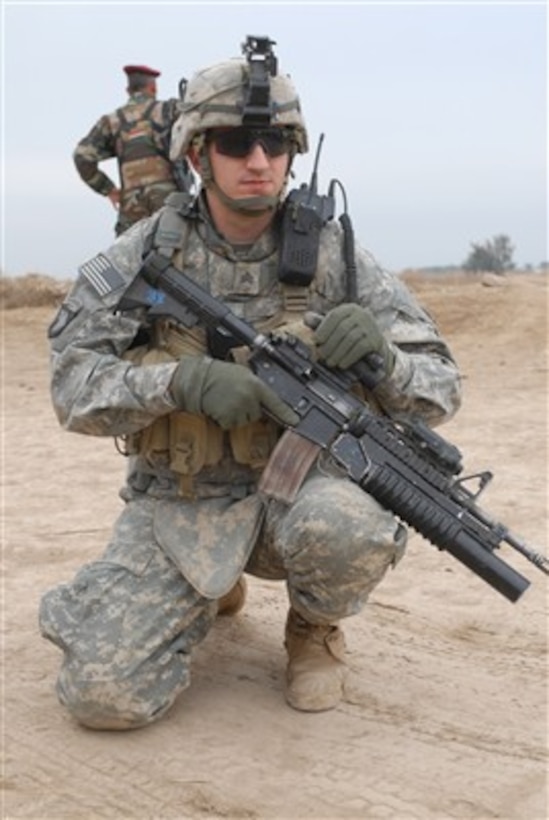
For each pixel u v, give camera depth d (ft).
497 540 12.37
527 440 28.76
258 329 13.43
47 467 28.25
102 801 11.65
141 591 12.82
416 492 12.49
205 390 12.34
